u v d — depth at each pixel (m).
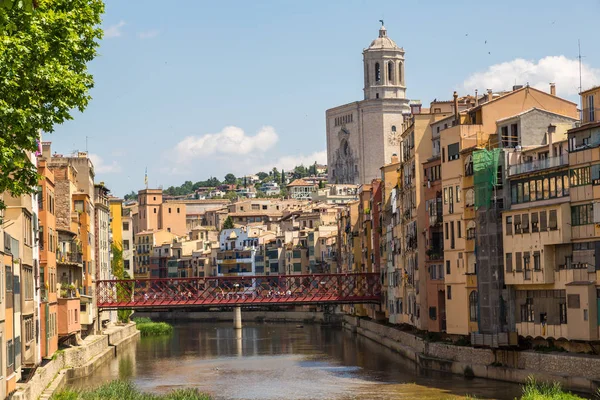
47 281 103.94
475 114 114.19
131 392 89.19
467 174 108.56
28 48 49.78
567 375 87.50
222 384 108.94
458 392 92.38
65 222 135.00
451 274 111.94
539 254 94.38
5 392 66.94
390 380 105.56
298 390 101.50
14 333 74.44
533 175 96.25
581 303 88.44
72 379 112.12
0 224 62.66
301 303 166.75
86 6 54.72
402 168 140.75
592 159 88.56
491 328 99.88
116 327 175.62
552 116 107.62
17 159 50.53
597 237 87.88
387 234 159.25
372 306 180.75
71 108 52.84
